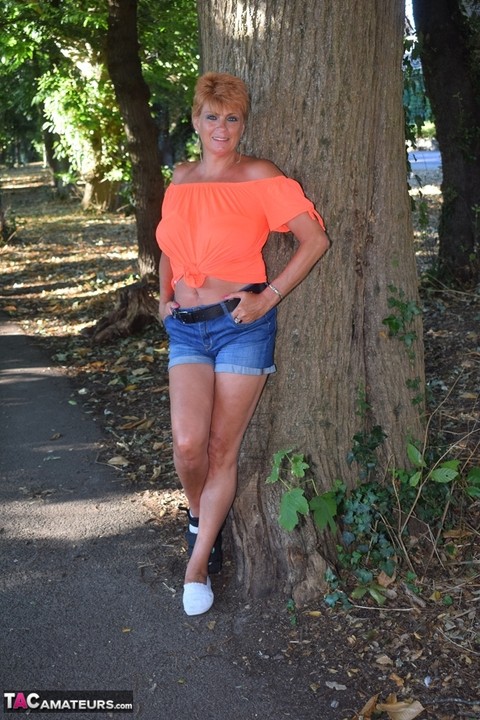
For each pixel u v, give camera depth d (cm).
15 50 1103
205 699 291
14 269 1265
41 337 823
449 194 845
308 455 351
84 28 1031
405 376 368
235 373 306
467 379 584
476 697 286
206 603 331
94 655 314
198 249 301
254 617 331
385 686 294
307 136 328
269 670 304
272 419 351
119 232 1670
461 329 707
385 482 367
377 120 343
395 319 357
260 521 348
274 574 344
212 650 315
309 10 316
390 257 356
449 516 383
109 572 370
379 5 330
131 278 1109
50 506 438
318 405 350
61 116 1720
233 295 302
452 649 309
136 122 923
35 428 556
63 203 2433
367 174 343
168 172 1554
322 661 307
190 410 304
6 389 649
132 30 898
